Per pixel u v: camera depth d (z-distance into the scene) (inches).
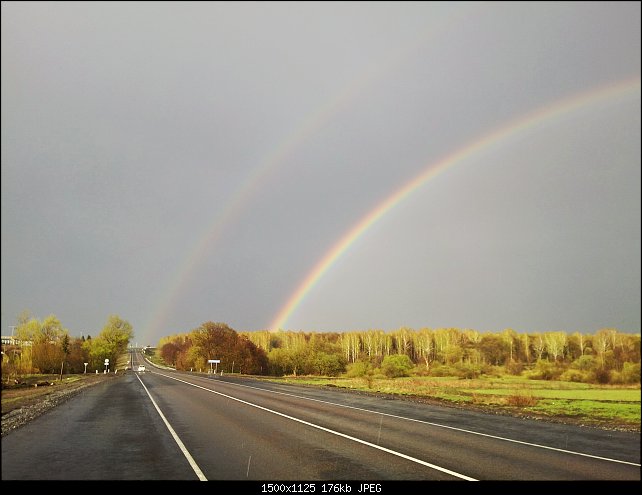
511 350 4628.4
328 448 452.4
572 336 4655.5
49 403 920.3
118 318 3924.7
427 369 3422.7
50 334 2689.5
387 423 653.9
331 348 4247.0
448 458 413.4
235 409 824.9
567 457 426.9
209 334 3971.5
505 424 666.8
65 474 343.6
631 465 397.4
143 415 722.2
